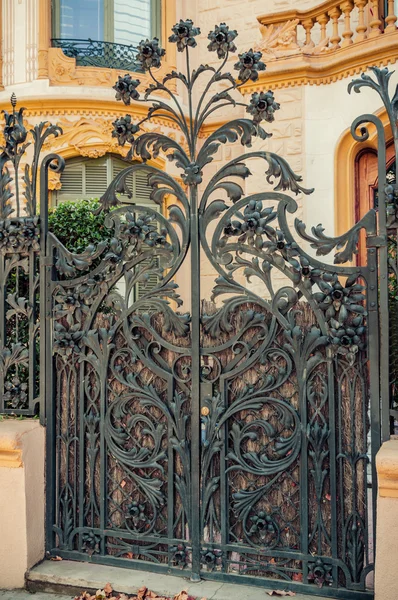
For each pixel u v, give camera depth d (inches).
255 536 159.8
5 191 182.9
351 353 149.3
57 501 177.3
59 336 175.3
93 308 174.2
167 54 475.8
